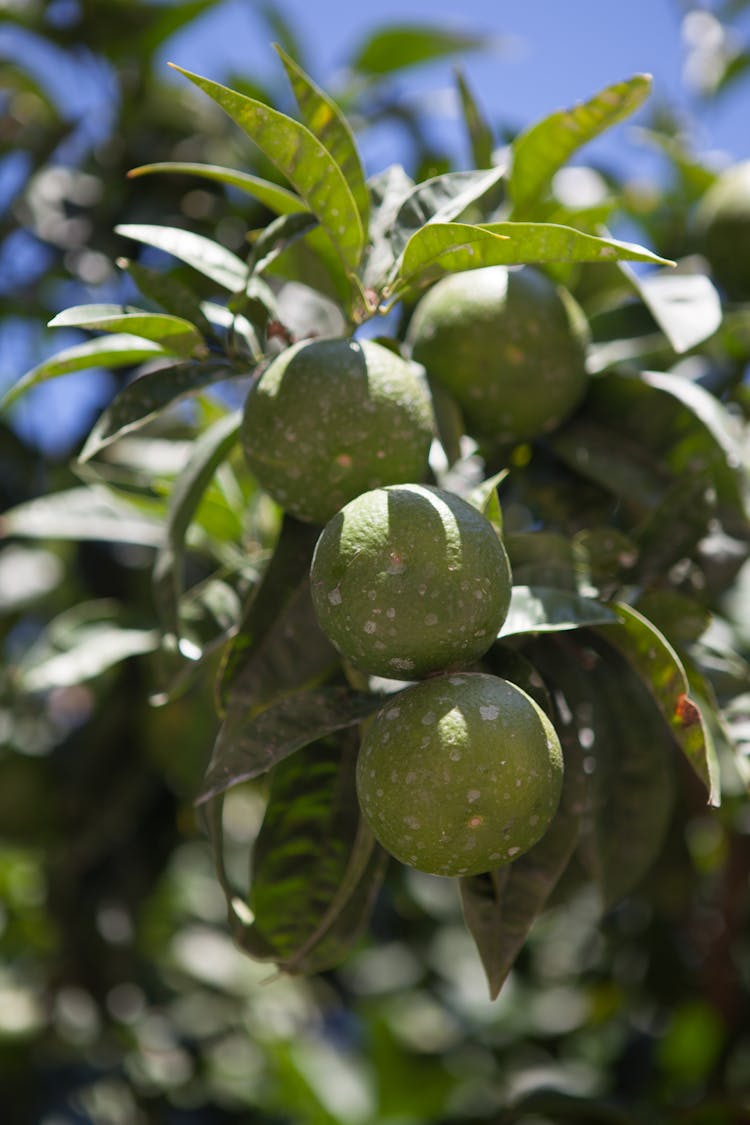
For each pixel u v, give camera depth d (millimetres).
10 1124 1465
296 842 845
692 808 1137
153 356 873
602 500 915
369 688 798
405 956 1676
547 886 799
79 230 1340
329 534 739
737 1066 1281
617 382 916
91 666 1042
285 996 1805
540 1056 1507
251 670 823
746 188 1041
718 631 937
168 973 1703
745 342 1047
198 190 1331
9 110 1420
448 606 724
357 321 814
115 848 1300
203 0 1341
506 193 965
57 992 1458
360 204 833
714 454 908
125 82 1382
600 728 877
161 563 869
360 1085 1594
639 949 1327
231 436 875
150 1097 1533
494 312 871
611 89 882
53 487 1330
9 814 1229
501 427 887
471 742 714
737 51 1369
